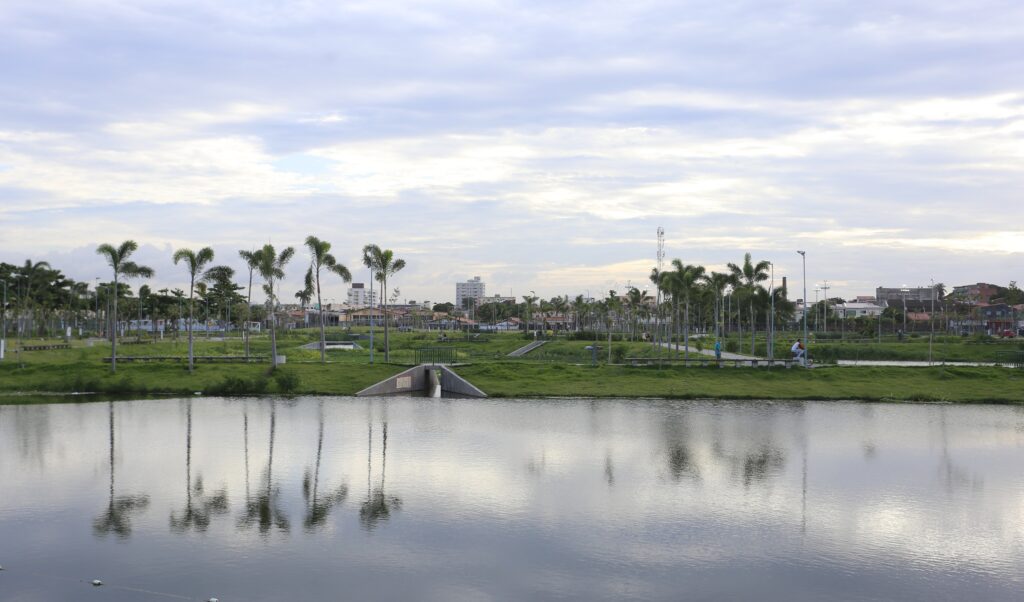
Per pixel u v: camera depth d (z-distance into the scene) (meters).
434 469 30.16
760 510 24.70
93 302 140.12
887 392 53.84
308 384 56.59
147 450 33.56
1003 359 90.81
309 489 26.88
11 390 54.44
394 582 18.14
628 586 18.08
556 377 59.47
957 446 35.62
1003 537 22.16
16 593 17.34
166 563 19.33
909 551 20.84
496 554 20.22
